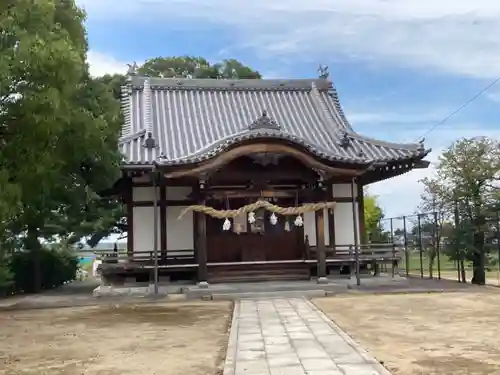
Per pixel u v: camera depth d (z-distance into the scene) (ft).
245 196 66.13
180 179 66.18
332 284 63.67
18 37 32.73
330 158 63.16
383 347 29.55
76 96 50.85
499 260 64.44
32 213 57.31
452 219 71.51
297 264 68.08
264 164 65.82
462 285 65.10
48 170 37.81
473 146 69.56
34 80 34.42
